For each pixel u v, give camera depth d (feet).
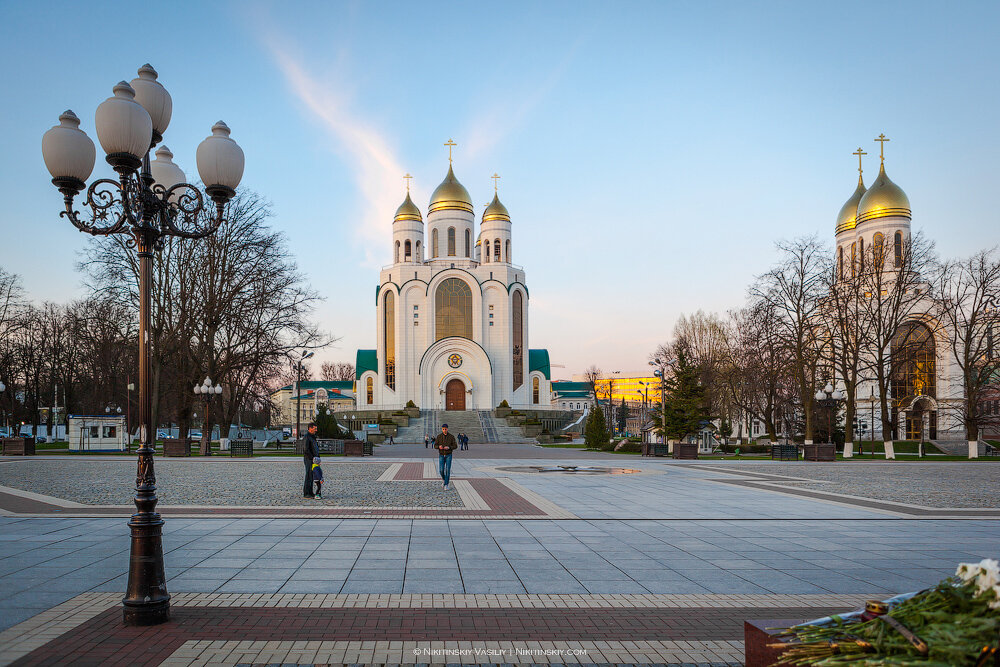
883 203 199.82
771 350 151.74
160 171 28.73
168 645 18.86
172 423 180.96
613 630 20.58
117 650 18.44
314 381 386.32
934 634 9.16
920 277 154.51
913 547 34.12
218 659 17.85
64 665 17.33
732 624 21.26
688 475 83.41
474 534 36.99
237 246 123.75
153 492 21.43
